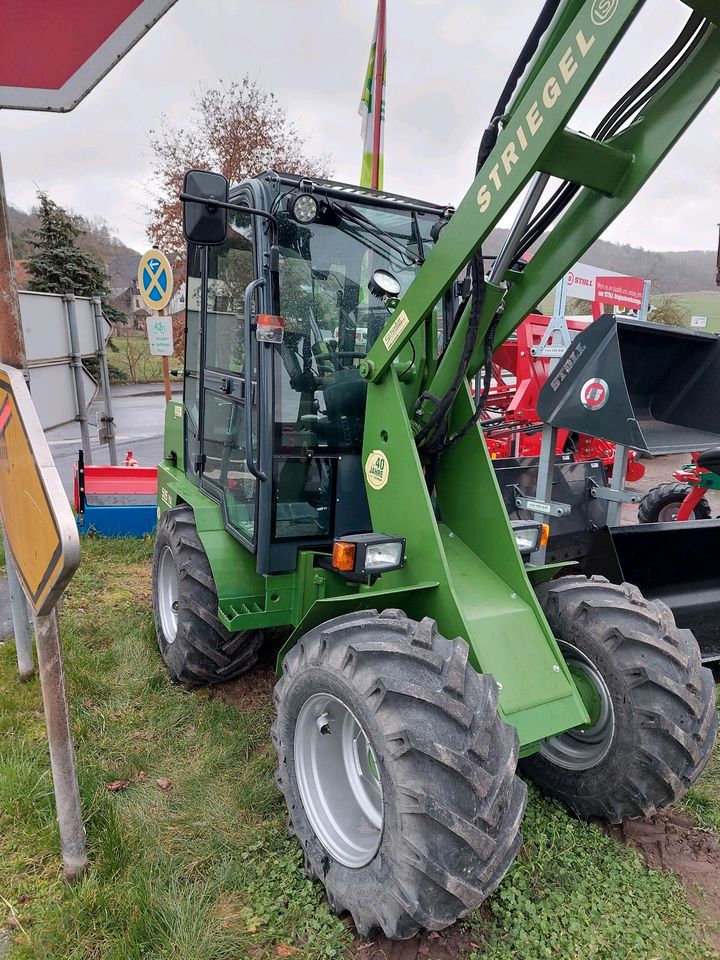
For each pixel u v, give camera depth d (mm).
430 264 2146
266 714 3121
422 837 1638
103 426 7105
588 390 3049
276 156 16875
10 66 1529
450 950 1919
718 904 2137
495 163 1893
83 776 2531
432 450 2494
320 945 1900
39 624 1925
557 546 4344
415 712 1722
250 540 2859
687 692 2145
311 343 2725
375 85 5230
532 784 2670
